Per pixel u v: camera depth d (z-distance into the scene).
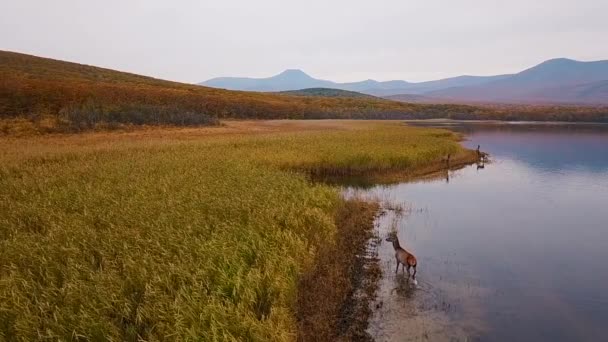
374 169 30.16
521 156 42.06
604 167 34.94
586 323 9.64
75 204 15.05
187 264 9.86
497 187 26.20
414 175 29.64
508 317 9.90
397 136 44.44
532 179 29.23
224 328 7.59
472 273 12.51
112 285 8.73
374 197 22.58
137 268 9.52
